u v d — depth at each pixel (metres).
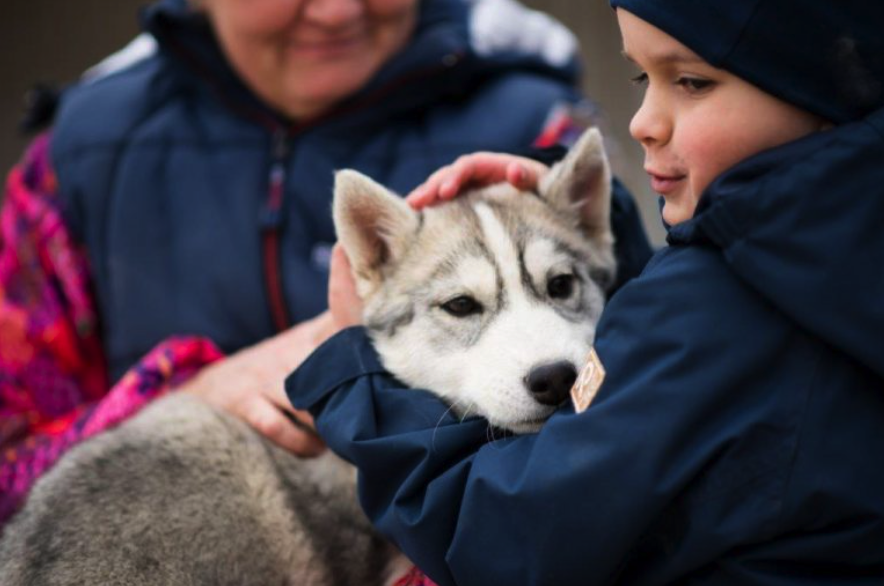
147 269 3.64
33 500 2.93
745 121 1.90
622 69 7.29
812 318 1.78
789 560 1.88
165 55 3.82
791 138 1.90
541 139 3.67
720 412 1.86
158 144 3.75
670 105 2.01
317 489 2.96
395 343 2.99
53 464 3.08
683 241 1.98
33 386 3.60
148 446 2.93
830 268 1.75
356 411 2.35
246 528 2.84
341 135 3.70
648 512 1.87
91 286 3.78
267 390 3.03
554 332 2.74
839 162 1.75
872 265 1.75
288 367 3.05
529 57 3.97
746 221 1.81
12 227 3.78
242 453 2.95
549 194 3.10
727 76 1.90
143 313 3.63
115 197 3.71
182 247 3.64
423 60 3.66
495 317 2.85
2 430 3.44
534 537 1.96
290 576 2.87
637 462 1.86
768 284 1.80
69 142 3.84
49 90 4.18
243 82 3.77
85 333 3.71
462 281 2.90
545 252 2.95
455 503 2.11
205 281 3.60
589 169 3.09
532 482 1.94
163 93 3.89
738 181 1.86
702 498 1.87
